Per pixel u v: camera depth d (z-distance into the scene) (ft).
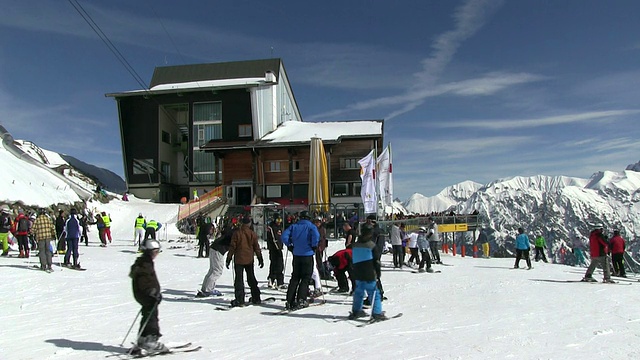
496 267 67.97
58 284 44.24
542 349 21.94
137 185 180.04
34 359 21.07
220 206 146.92
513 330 26.08
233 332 26.53
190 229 121.29
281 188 158.10
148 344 21.63
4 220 64.95
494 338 24.16
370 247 29.45
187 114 193.67
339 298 37.86
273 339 24.70
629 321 28.58
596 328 26.50
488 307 33.86
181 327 27.91
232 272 55.93
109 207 133.39
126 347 23.34
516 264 66.39
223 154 163.32
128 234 114.21
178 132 196.03
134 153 181.06
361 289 29.40
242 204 161.48
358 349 22.27
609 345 22.65
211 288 38.81
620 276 59.06
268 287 43.47
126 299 37.50
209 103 180.45
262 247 88.48
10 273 48.62
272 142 157.48
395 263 62.28
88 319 30.37
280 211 99.35
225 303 36.14
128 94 177.17
